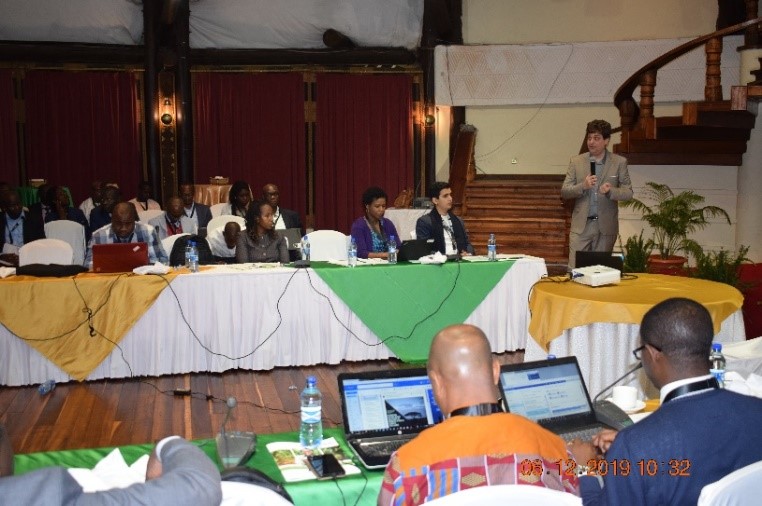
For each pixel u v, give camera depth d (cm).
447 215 663
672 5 1185
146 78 1139
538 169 1260
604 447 235
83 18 1116
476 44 1213
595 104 1228
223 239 721
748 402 204
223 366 580
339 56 1187
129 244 574
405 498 175
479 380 185
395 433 267
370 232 664
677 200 812
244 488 173
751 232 863
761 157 847
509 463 175
